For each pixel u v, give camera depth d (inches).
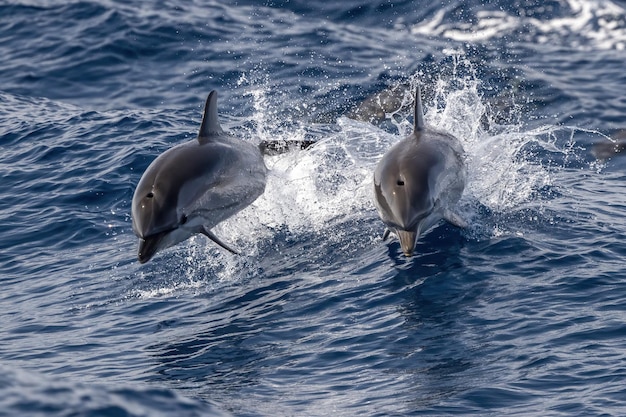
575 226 1625.2
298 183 1761.8
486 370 1149.7
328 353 1237.7
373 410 1071.0
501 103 2669.8
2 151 2188.7
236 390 1145.4
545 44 3282.5
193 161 1386.6
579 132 2449.6
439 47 3157.0
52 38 3026.6
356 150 1945.1
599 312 1284.4
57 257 1683.1
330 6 3427.7
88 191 1936.5
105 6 3198.8
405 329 1284.4
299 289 1467.8
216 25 3157.0
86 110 2486.5
